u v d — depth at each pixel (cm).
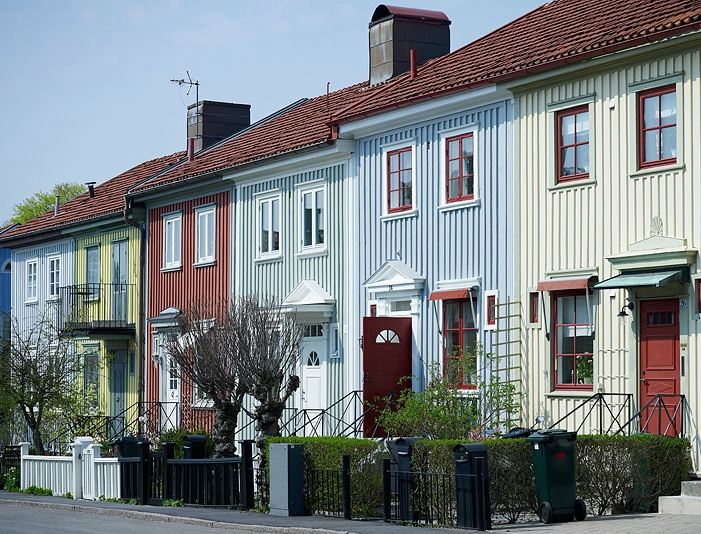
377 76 3025
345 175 2727
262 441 2138
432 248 2448
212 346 2394
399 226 2548
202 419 3198
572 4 2494
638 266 1967
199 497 2078
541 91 2195
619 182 2028
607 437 1780
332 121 2689
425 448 1689
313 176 2842
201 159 3494
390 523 1695
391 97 2584
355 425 2495
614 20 2153
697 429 1866
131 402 3669
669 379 1930
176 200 3475
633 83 2009
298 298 2847
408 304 2516
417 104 2459
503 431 2206
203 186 3291
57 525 1866
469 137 2369
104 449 3033
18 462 2780
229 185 3192
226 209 3206
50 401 3241
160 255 3553
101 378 3844
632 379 1984
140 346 3616
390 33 2975
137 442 2444
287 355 2452
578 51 2066
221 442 2408
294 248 2902
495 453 1656
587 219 2088
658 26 1928
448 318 2408
